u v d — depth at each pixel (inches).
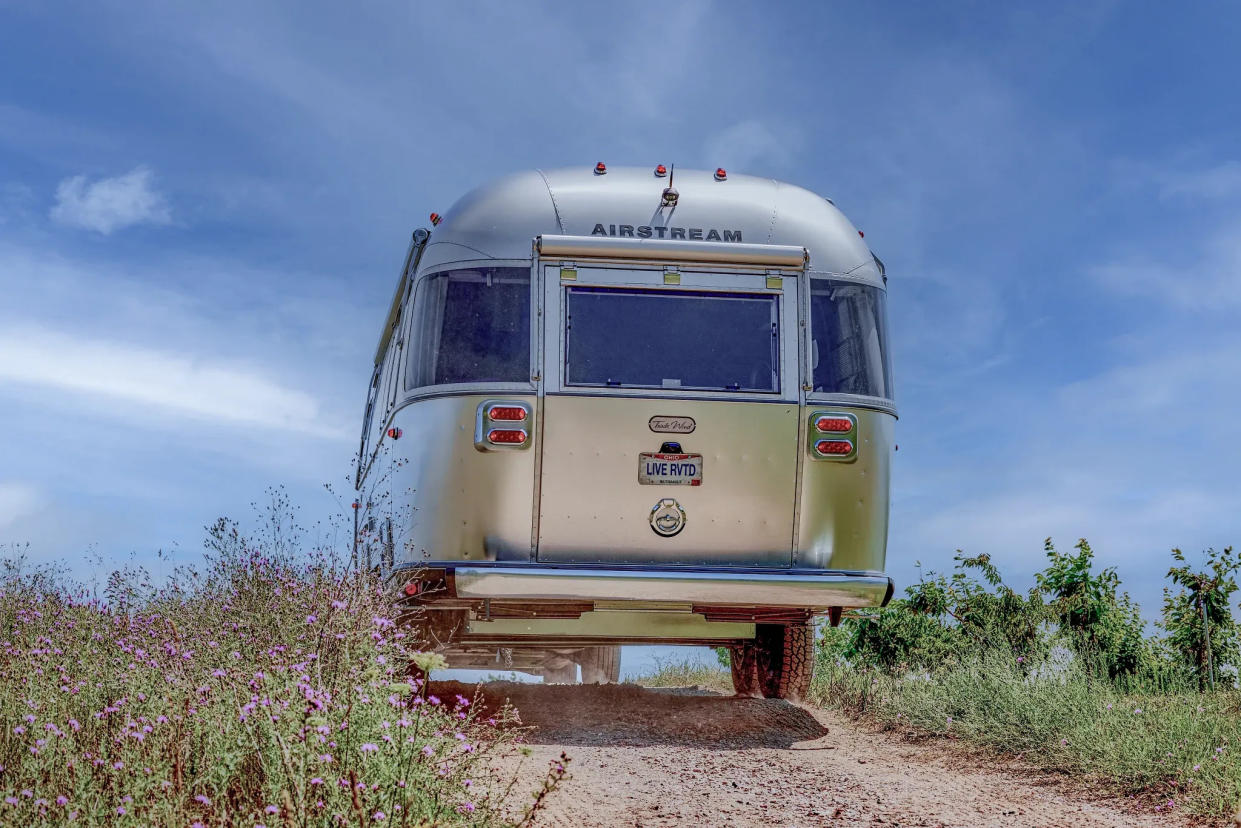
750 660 370.0
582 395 290.2
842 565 299.4
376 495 349.1
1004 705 298.2
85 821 154.9
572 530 289.6
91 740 185.2
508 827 184.5
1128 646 384.8
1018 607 384.8
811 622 340.8
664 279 297.6
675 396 293.0
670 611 308.0
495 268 296.4
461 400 290.7
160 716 180.1
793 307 301.0
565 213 301.3
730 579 287.7
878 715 338.6
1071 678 310.8
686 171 319.9
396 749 179.2
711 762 267.9
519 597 283.9
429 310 301.6
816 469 297.7
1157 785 238.1
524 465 288.0
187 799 163.5
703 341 296.7
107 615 295.7
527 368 290.7
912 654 379.9
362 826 151.5
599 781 242.5
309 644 247.1
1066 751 265.6
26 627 283.0
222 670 210.5
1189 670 373.1
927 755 285.4
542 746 279.9
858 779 253.1
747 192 314.8
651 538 291.1
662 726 311.3
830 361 302.5
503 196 304.5
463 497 288.7
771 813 219.0
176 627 263.6
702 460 293.3
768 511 295.4
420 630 312.2
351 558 293.3
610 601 301.4
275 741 173.5
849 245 314.5
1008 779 255.9
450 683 375.2
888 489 309.4
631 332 294.8
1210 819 214.1
